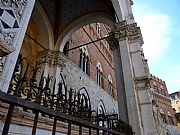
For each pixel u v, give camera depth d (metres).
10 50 2.62
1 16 2.83
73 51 17.20
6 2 3.00
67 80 14.71
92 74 20.53
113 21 11.15
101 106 20.75
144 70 8.39
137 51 8.78
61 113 2.57
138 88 7.90
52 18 13.52
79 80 16.86
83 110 3.46
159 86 38.12
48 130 4.75
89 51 21.17
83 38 20.17
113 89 27.09
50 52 12.91
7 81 2.79
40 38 13.59
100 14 12.15
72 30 13.41
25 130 4.04
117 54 9.74
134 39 9.17
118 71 9.18
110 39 10.38
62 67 13.41
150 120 7.07
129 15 10.31
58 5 13.49
